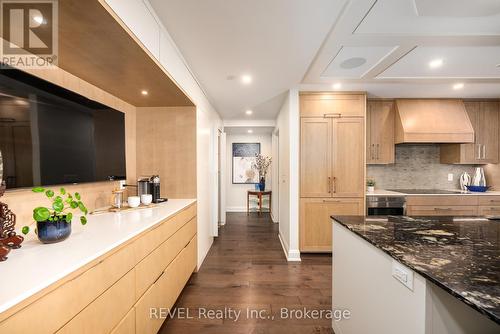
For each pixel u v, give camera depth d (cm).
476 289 72
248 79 281
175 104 264
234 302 217
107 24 114
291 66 245
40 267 86
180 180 275
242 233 445
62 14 105
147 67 163
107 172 199
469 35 183
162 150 274
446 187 395
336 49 206
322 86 308
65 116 154
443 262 93
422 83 296
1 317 62
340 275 167
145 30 143
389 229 144
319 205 328
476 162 360
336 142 328
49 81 146
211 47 206
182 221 219
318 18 166
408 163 396
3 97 114
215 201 419
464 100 363
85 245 109
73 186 174
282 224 393
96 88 199
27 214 135
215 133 426
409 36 185
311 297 226
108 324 108
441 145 393
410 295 93
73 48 136
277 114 473
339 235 169
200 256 298
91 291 96
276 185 535
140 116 273
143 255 142
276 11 158
